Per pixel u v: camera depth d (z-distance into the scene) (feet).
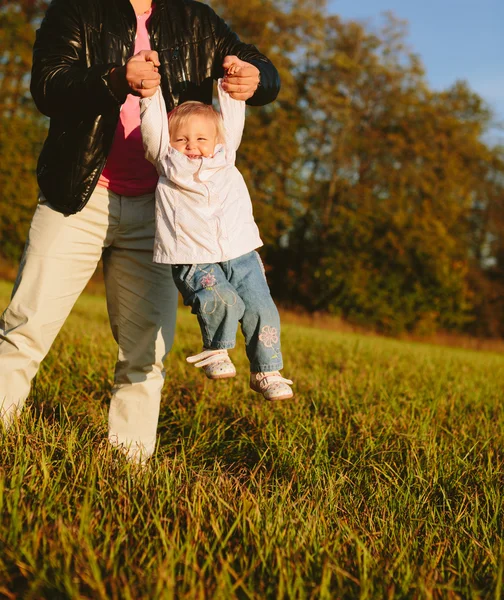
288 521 8.66
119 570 6.99
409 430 15.16
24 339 10.98
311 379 21.75
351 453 13.50
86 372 18.75
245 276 9.98
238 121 10.55
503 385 26.91
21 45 120.06
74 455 10.39
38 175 10.85
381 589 7.25
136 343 11.99
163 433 15.06
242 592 7.09
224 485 10.14
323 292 117.08
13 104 122.83
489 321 132.36
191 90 11.30
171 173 9.91
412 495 11.00
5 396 10.93
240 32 119.03
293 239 127.44
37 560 7.06
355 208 120.88
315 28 118.73
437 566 8.50
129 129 10.92
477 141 130.82
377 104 125.70
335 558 7.77
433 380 24.97
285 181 127.13
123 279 11.75
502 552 8.54
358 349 36.01
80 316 45.16
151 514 8.39
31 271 10.98
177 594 6.64
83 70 9.73
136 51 11.00
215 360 9.58
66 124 10.61
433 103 130.31
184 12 11.34
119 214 11.33
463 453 14.19
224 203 10.03
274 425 15.35
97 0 10.58
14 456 9.68
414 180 119.34
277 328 9.93
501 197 138.10
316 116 123.85
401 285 114.93
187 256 9.78
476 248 140.97
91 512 8.16
